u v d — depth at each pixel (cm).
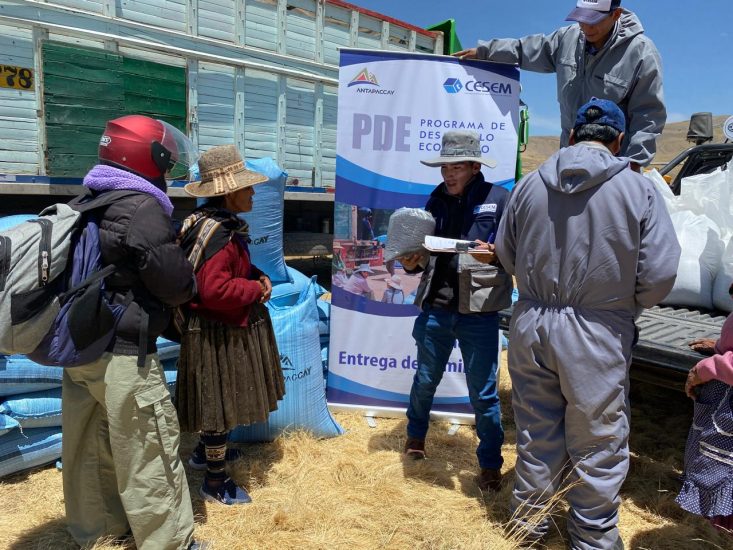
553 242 222
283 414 336
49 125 485
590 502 228
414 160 371
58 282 202
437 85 364
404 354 388
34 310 193
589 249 215
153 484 218
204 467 310
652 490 307
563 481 244
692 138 560
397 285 383
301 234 745
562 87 344
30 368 284
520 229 236
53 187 493
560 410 237
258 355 269
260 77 630
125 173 213
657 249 211
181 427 264
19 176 473
